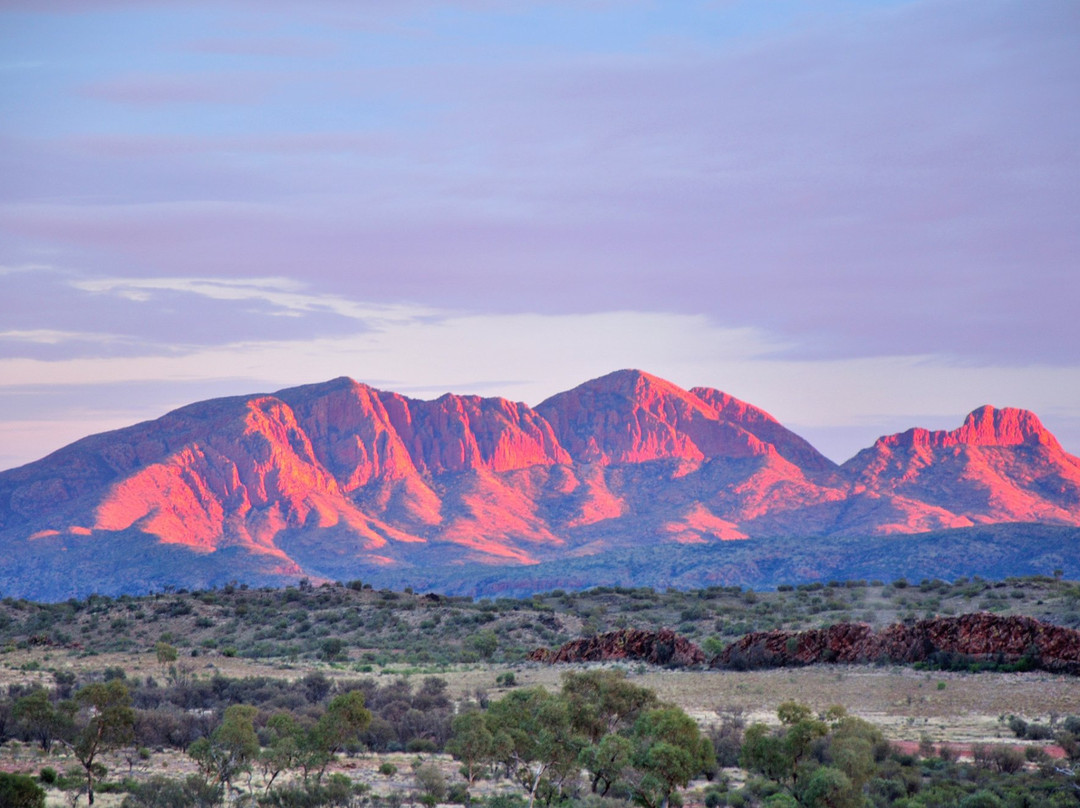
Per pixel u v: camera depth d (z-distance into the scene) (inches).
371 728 4783.5
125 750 4414.4
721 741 4411.9
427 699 5506.9
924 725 4985.2
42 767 4010.8
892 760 4055.1
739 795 3599.9
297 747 3941.9
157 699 5620.1
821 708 5418.3
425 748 4758.9
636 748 3376.0
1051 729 4741.6
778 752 3526.1
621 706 3887.8
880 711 5334.6
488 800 3577.8
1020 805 3489.2
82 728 4224.9
